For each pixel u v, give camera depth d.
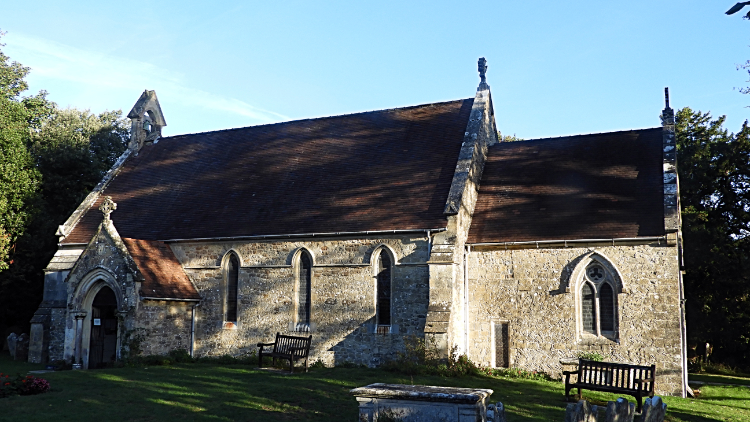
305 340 23.80
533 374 23.94
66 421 14.91
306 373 22.28
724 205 39.97
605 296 23.94
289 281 26.55
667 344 22.50
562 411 17.16
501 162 29.58
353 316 25.27
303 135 32.72
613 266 23.58
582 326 24.06
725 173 39.41
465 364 23.39
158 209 31.06
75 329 26.27
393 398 12.05
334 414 15.94
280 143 32.75
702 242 37.97
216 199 30.44
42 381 18.41
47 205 39.78
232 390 18.45
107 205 26.56
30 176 34.03
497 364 24.92
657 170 25.78
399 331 24.47
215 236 27.91
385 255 25.36
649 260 23.14
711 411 19.00
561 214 25.42
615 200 25.11
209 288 27.88
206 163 33.38
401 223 25.09
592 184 26.39
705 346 40.38
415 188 26.70
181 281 27.62
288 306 26.38
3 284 34.06
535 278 24.75
